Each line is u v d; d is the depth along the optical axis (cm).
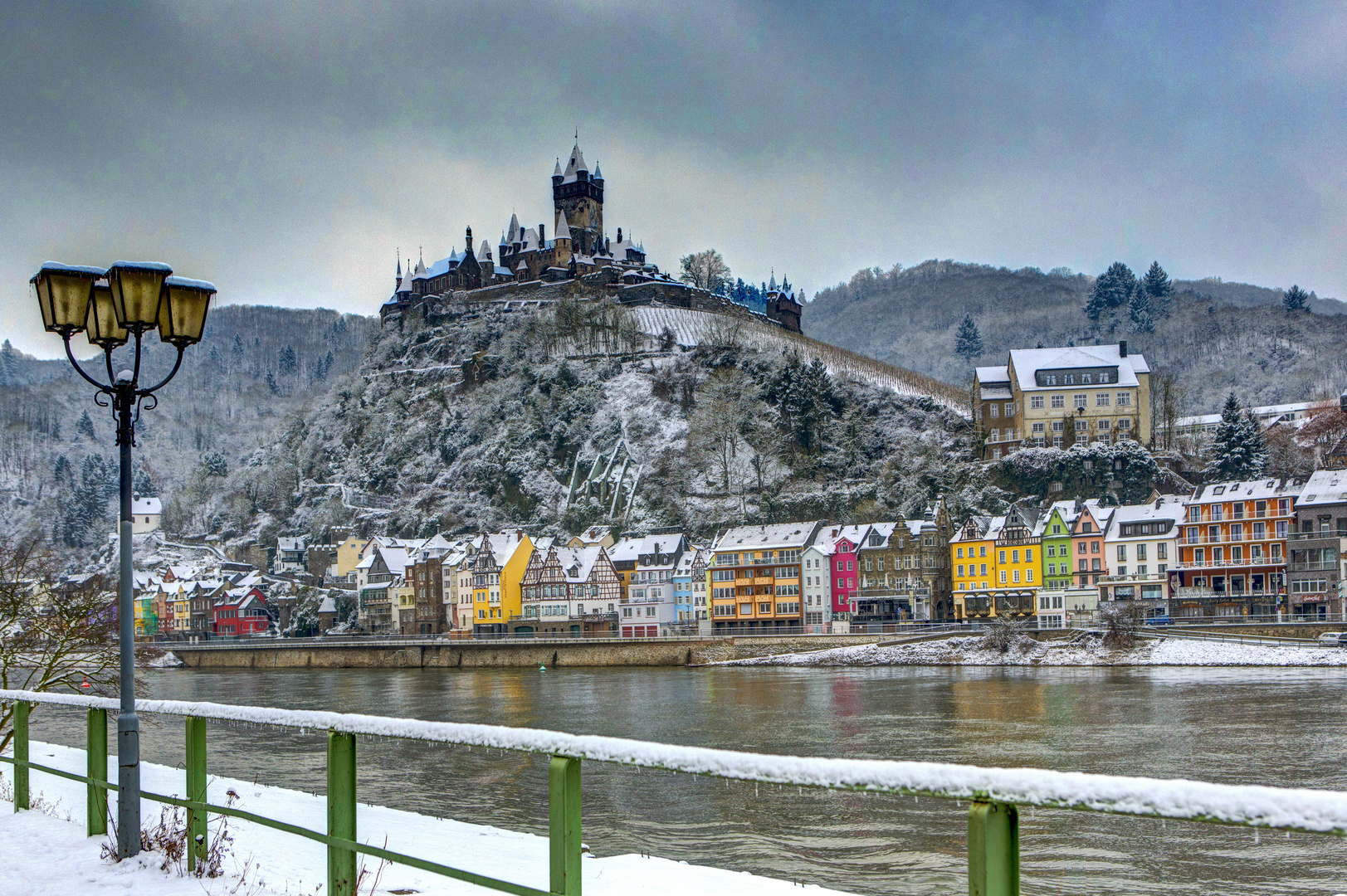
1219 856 3594
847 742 6203
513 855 1950
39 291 1575
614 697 9225
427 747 6094
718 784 4856
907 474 19412
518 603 16675
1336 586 11456
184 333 1559
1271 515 12200
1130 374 18050
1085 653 10744
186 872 1301
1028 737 6156
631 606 15775
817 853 3625
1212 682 8644
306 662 15462
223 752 5606
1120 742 5909
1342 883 3303
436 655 14625
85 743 5531
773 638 12506
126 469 1473
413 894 1481
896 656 11588
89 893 1228
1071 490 17425
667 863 1906
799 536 14962
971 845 652
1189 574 12619
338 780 1048
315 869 1504
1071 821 4150
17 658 4228
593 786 4831
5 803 1862
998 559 13688
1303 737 5897
